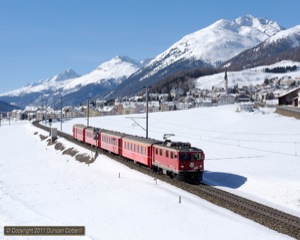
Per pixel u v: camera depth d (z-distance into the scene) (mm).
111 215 28750
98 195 35719
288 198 30922
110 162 50594
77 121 162500
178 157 36719
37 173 51062
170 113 149125
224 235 23203
